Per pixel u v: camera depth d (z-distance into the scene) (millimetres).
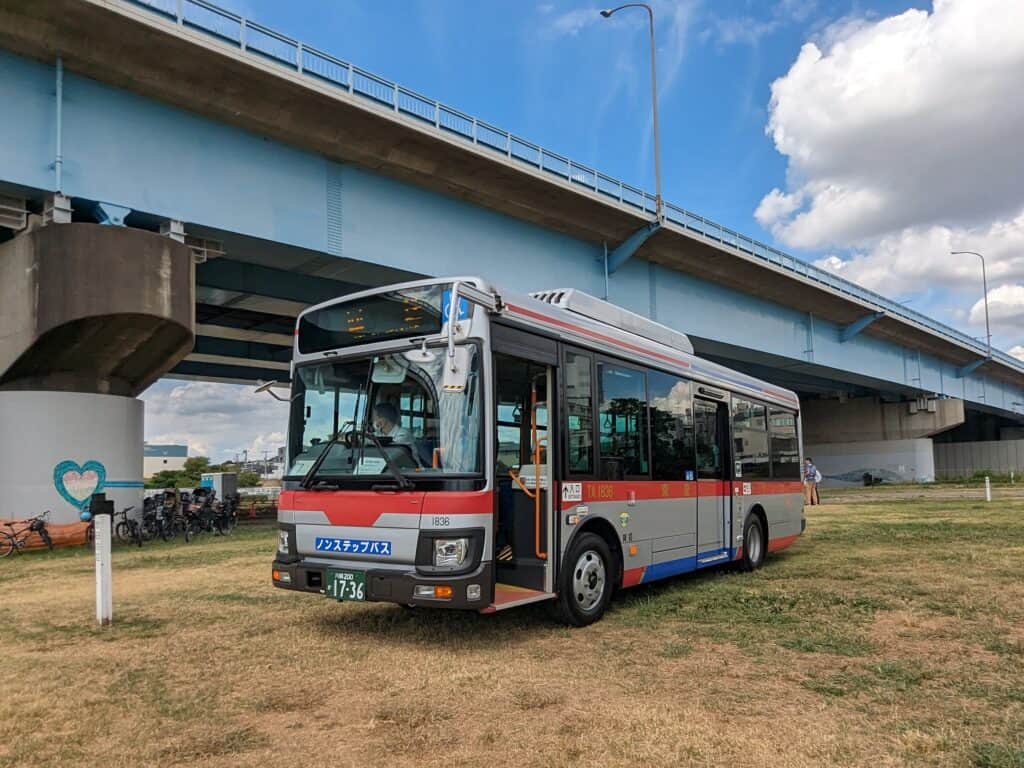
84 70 15984
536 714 4918
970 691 5293
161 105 17234
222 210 18000
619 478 8367
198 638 7109
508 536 7461
